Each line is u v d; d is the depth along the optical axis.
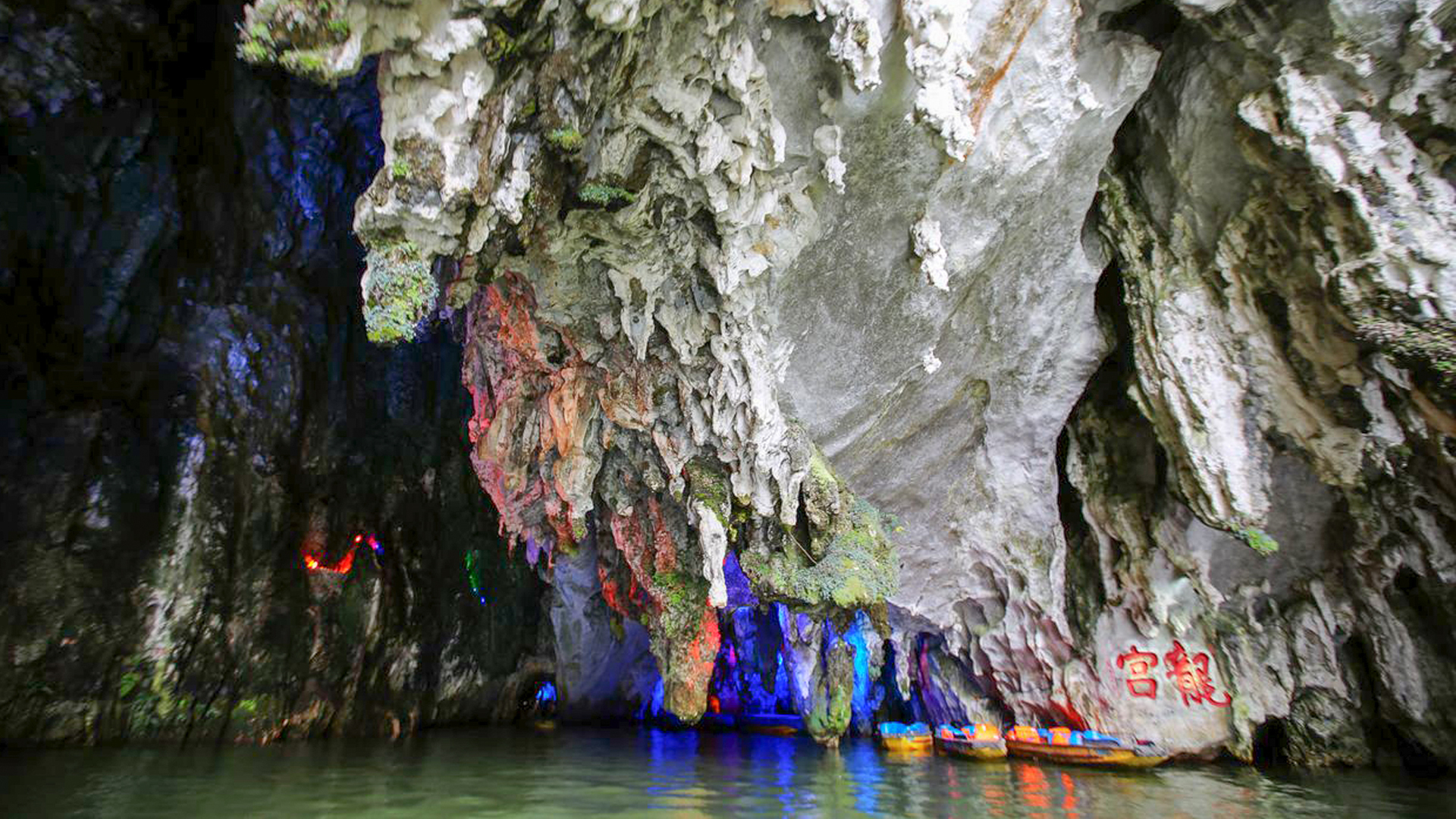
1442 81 7.75
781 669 20.69
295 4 5.11
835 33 6.79
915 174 8.27
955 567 12.65
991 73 7.68
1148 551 11.96
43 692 10.50
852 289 9.18
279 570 13.22
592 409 10.07
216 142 13.31
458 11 5.42
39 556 10.60
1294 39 8.09
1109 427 12.05
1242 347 9.98
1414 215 8.14
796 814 7.51
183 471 12.20
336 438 14.80
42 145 11.14
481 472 11.51
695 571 10.98
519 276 9.01
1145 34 9.11
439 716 16.30
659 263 8.41
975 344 10.58
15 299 11.14
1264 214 9.31
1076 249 9.91
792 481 9.69
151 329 12.55
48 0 10.77
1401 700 11.18
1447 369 8.60
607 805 7.79
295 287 14.27
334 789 8.23
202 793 7.73
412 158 5.93
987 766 11.49
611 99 6.72
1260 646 11.98
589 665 18.31
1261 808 8.16
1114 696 12.16
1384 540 10.98
